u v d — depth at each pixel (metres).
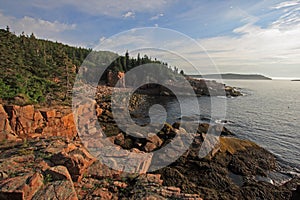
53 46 56.97
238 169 13.90
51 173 7.92
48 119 15.59
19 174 7.66
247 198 11.25
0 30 41.12
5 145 11.45
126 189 9.10
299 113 35.47
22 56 34.41
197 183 12.16
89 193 8.38
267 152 17.11
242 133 23.06
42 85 26.61
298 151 18.16
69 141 13.01
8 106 13.72
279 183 13.02
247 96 62.66
